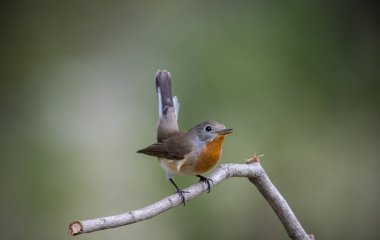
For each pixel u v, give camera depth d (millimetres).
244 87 10898
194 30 11672
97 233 12195
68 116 12523
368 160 11680
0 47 12609
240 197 11438
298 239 7180
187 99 10906
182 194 6770
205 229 11336
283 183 11328
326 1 11578
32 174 11852
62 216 11812
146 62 12227
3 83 12508
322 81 11289
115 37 12984
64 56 12953
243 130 10922
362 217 11969
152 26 12406
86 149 12250
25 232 11719
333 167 11547
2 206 11695
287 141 11094
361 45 11703
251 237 11453
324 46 11391
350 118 11539
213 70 11000
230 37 11312
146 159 11695
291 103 11070
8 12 12711
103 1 13016
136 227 12000
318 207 11758
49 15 12961
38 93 12641
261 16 11469
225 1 11789
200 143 8180
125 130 12281
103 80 12742
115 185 11922
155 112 12047
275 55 11133
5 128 12258
